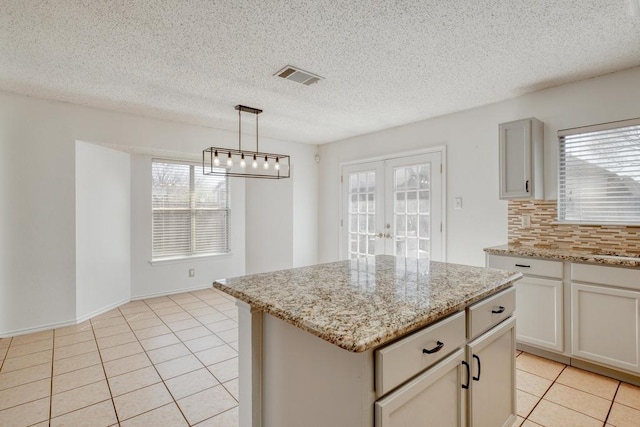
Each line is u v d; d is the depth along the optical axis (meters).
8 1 1.76
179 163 4.76
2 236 3.07
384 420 1.01
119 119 3.68
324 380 1.15
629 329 2.22
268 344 1.45
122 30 2.06
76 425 1.88
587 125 2.81
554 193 2.98
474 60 2.48
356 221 4.95
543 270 2.61
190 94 3.17
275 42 2.22
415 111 3.70
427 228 4.01
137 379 2.38
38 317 3.25
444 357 1.26
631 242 2.60
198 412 2.00
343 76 2.76
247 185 5.43
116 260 4.10
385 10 1.86
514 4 1.81
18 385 2.29
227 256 5.17
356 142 4.90
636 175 2.63
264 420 1.48
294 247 5.24
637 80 2.59
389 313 1.14
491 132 3.44
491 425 1.54
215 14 1.89
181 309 4.00
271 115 3.84
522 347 2.82
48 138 3.28
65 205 3.38
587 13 1.90
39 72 2.67
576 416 1.96
